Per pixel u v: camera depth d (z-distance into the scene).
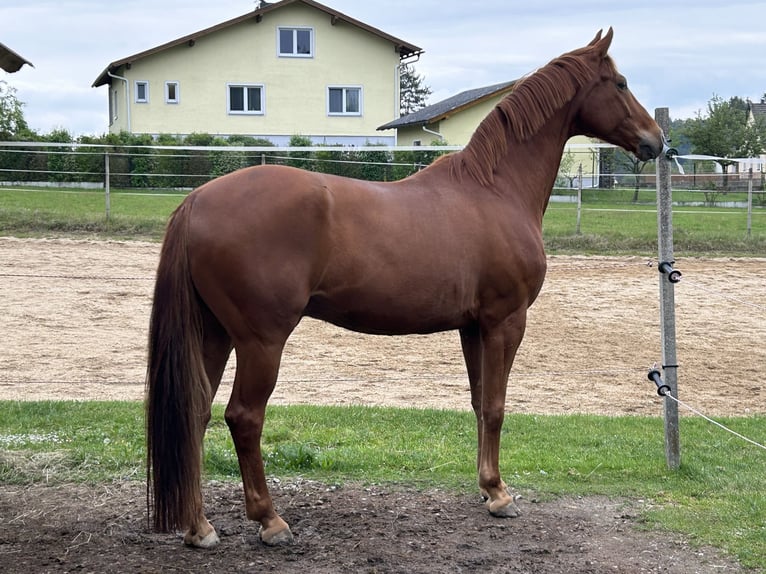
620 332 10.80
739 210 24.61
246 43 35.72
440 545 4.12
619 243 17.31
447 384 8.16
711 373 8.84
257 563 3.86
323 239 3.78
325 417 6.45
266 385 3.80
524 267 4.32
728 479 5.21
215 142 28.08
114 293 12.05
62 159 24.38
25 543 4.02
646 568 3.92
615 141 4.93
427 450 5.67
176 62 35.31
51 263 13.88
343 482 5.01
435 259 4.04
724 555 4.07
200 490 3.86
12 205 19.17
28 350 8.98
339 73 36.66
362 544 4.09
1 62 4.87
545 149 4.68
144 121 35.41
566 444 5.98
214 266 3.69
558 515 4.57
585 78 4.75
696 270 15.09
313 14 35.94
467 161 4.41
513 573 3.83
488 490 4.54
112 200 21.05
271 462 5.29
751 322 11.53
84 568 3.75
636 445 5.97
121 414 6.33
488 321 4.33
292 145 28.88
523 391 7.96
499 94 33.31
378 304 3.97
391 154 24.38
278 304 3.72
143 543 4.06
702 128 31.56
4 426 5.93
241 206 3.71
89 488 4.80
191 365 3.72
